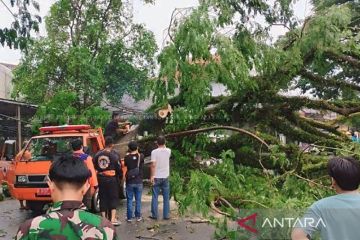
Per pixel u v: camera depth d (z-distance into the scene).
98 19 16.28
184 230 7.57
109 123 10.51
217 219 6.40
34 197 8.48
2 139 17.09
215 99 9.95
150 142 10.09
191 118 8.77
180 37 7.78
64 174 2.09
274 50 8.94
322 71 9.85
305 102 9.48
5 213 9.30
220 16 8.17
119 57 16.56
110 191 7.75
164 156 8.37
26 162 8.77
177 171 9.04
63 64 15.19
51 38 16.00
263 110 9.64
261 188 7.08
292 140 9.65
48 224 2.01
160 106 8.68
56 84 15.49
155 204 8.45
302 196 6.71
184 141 9.55
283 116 9.80
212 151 9.69
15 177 8.62
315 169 7.96
